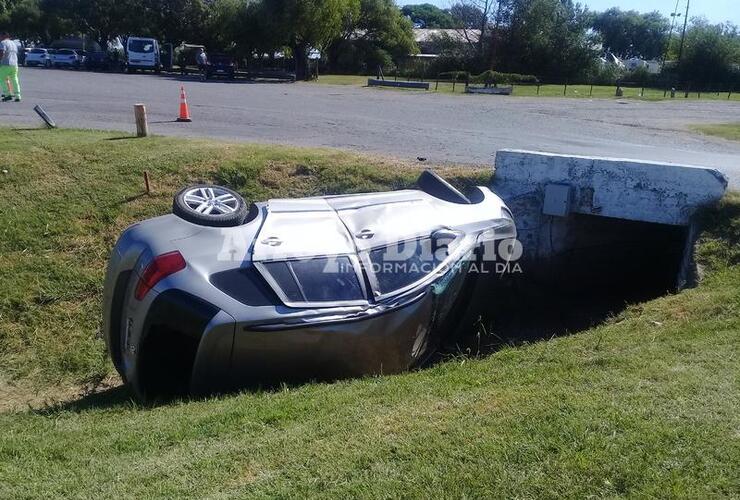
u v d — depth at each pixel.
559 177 9.54
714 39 57.03
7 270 8.01
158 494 3.29
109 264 5.65
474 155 12.36
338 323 5.12
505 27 58.69
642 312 6.68
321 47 48.34
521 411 3.92
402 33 63.81
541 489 3.11
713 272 7.77
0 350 7.20
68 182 9.52
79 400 5.94
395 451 3.53
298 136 13.73
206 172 10.11
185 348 5.05
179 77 38.78
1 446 4.13
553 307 9.38
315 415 4.21
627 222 10.39
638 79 56.19
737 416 3.79
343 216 5.82
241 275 5.11
